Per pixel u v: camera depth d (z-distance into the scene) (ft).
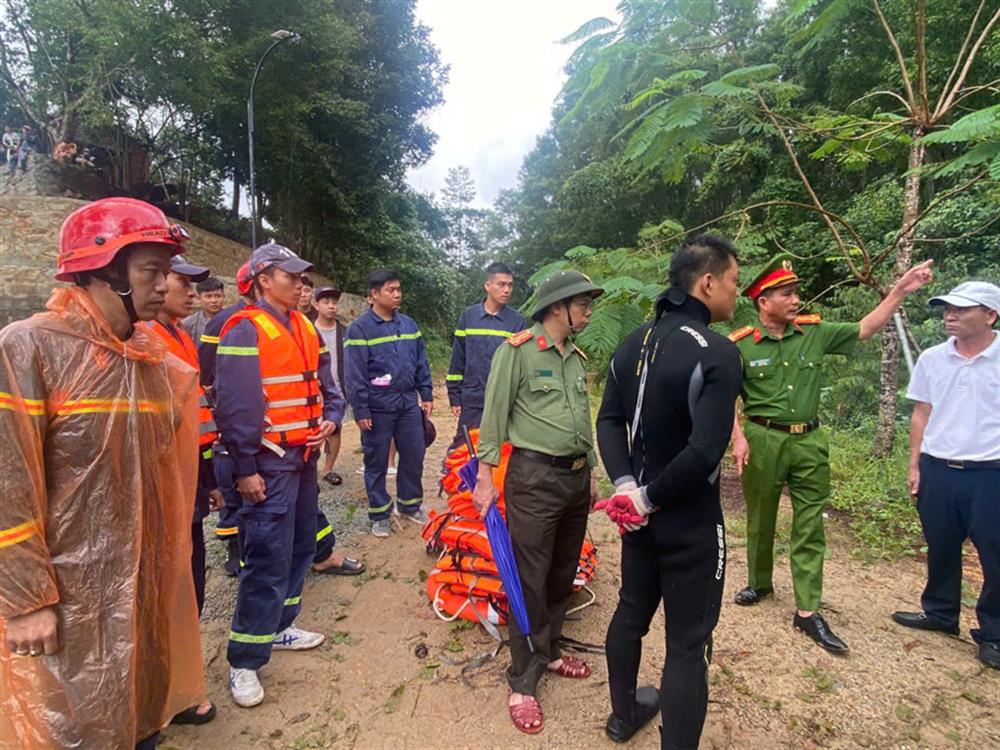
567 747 7.04
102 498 4.94
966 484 9.05
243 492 7.50
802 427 9.62
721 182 39.42
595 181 58.18
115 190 49.75
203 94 43.29
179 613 6.11
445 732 7.28
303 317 8.80
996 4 20.06
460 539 9.96
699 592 5.96
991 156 7.96
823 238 29.25
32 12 40.16
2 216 37.99
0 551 4.31
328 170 56.49
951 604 9.55
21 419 4.47
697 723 5.85
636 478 6.35
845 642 9.34
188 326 13.07
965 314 9.04
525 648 7.62
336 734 7.22
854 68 27.58
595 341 7.71
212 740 7.05
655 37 9.20
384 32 60.18
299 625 9.70
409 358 13.69
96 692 4.83
